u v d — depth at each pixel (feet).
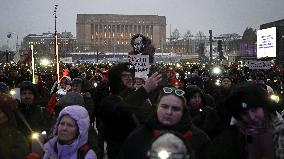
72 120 14.07
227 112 12.59
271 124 12.19
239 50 307.37
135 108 16.75
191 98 22.54
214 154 12.50
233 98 12.26
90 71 110.42
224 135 12.58
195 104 22.53
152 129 13.00
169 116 12.91
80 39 524.93
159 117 13.03
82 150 14.16
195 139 12.99
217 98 34.30
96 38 529.45
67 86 36.37
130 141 13.20
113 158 17.62
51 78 71.67
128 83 20.01
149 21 531.91
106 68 95.96
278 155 11.96
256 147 12.17
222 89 34.55
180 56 353.92
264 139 12.16
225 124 13.62
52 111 27.27
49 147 14.49
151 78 16.83
